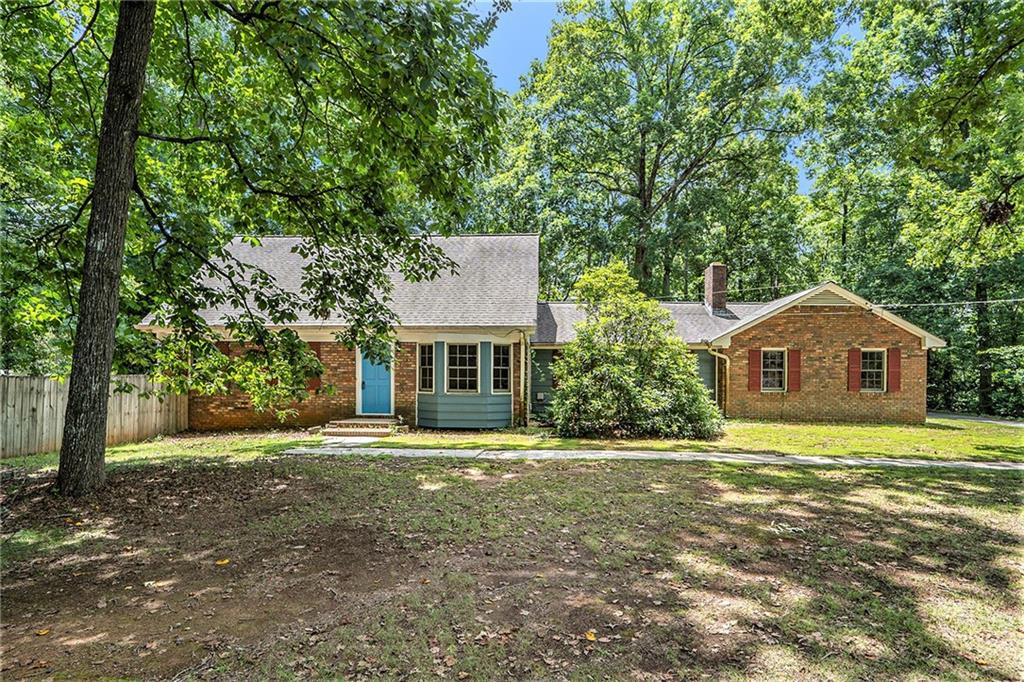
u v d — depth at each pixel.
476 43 5.45
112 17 8.15
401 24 4.82
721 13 24.39
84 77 8.35
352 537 4.73
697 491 6.50
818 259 30.16
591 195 27.98
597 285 12.80
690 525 5.11
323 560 4.18
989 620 3.24
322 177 7.76
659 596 3.55
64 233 7.94
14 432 9.21
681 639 3.00
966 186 18.25
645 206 27.33
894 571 3.99
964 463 8.66
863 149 23.61
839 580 3.82
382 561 4.17
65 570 3.97
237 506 5.71
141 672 2.63
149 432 12.19
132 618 3.22
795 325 16.61
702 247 28.06
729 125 25.31
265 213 8.42
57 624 3.14
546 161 27.02
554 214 26.41
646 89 25.12
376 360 8.70
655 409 11.94
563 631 3.08
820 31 10.71
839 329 16.52
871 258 24.27
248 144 7.86
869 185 23.53
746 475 7.48
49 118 8.23
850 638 3.02
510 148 28.00
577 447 10.43
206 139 7.26
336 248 8.17
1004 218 11.10
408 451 9.77
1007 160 11.46
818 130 23.98
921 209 14.33
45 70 7.85
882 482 7.05
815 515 5.46
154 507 5.61
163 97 9.30
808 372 16.58
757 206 27.23
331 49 6.02
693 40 25.45
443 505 5.81
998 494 6.39
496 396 13.86
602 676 2.63
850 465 8.36
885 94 20.72
